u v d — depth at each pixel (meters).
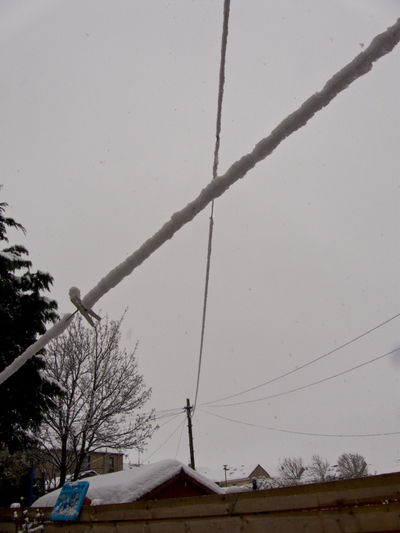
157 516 3.69
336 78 1.59
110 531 4.00
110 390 13.37
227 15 2.19
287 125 1.71
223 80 2.44
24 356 2.87
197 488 6.29
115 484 5.61
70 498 4.64
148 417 13.88
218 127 2.63
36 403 9.67
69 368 13.33
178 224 2.00
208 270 4.11
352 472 38.44
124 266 2.20
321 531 2.71
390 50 1.51
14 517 5.36
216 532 3.25
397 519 2.43
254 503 3.11
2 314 9.01
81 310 2.40
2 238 10.37
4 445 10.22
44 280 10.09
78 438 13.28
